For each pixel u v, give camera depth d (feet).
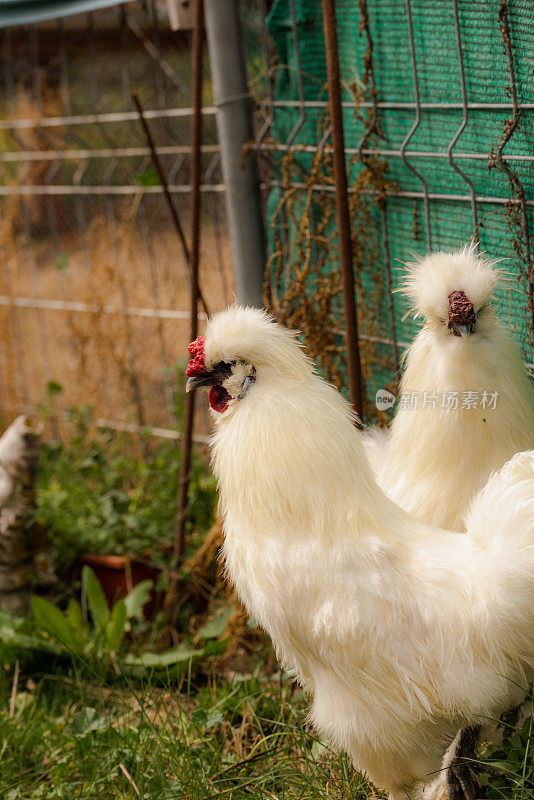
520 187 5.15
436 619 4.63
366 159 5.62
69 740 5.49
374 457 5.31
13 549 6.23
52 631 5.90
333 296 5.82
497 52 5.20
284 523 4.74
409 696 4.67
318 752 5.25
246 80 5.90
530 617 4.58
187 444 6.17
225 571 5.29
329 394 4.82
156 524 6.63
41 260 10.55
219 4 5.79
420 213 5.60
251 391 4.78
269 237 6.19
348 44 5.76
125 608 5.93
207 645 5.82
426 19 5.39
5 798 5.25
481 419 4.91
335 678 4.77
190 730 5.36
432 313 4.88
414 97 5.51
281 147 5.91
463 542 4.75
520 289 5.27
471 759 4.91
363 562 4.68
